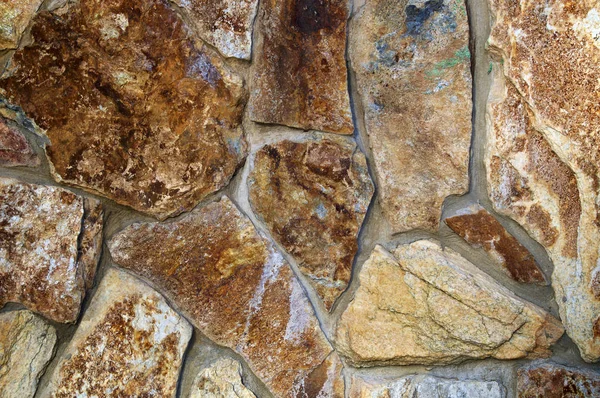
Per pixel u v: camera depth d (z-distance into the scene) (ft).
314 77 4.20
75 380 4.01
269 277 4.28
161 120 4.00
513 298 4.21
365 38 4.21
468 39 4.12
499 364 4.33
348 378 4.44
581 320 4.08
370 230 4.38
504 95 4.08
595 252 3.97
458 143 4.19
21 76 3.79
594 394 4.11
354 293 4.40
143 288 4.14
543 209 4.09
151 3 3.90
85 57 3.85
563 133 3.95
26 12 3.75
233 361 4.30
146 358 4.13
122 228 4.09
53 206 3.91
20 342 3.88
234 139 4.14
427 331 4.31
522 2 3.95
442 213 4.27
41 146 3.87
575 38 3.85
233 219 4.20
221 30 4.01
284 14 4.11
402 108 4.23
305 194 4.26
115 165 3.98
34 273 3.89
